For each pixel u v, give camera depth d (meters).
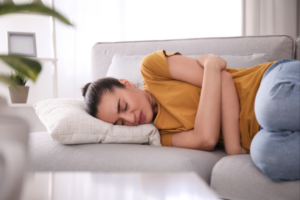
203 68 1.06
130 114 1.02
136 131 0.98
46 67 2.55
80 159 0.82
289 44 1.31
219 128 0.96
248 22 2.78
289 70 0.70
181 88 1.07
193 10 2.75
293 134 0.60
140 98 1.07
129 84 1.13
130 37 2.71
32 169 0.85
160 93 1.09
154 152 0.81
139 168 0.75
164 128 1.06
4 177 0.28
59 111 1.00
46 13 0.27
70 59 2.58
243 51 1.37
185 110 1.05
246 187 0.66
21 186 0.29
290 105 0.59
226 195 0.68
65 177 0.46
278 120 0.60
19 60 0.28
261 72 0.98
